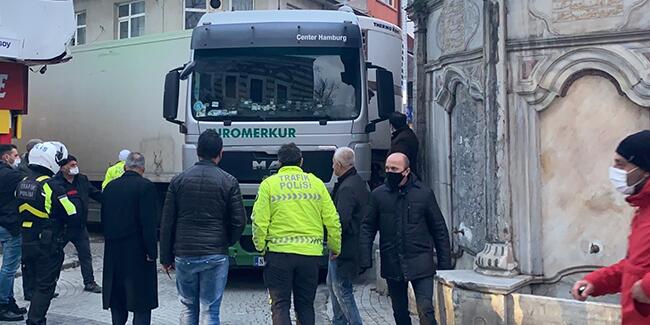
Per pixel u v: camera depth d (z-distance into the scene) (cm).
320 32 909
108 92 1325
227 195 568
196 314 583
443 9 777
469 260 729
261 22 918
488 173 653
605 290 355
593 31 607
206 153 576
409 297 700
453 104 762
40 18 1046
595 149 618
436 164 822
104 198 619
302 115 893
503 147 641
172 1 2292
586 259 623
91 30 2488
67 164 827
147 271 616
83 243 895
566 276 632
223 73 905
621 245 610
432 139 838
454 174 766
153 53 1249
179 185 568
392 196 569
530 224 639
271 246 575
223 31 909
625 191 328
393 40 1264
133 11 2397
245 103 898
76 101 1388
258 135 886
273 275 573
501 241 641
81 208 860
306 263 575
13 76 1082
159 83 1239
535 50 633
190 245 562
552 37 623
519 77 641
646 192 317
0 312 735
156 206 621
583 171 624
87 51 1363
